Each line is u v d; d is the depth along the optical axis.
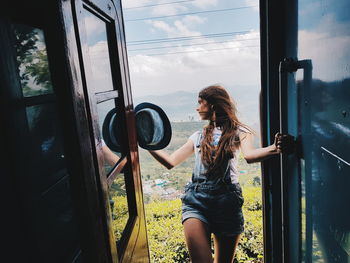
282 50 1.77
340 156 0.94
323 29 1.07
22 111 0.75
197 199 2.01
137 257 1.58
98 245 0.83
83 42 0.91
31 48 0.92
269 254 2.12
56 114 1.04
